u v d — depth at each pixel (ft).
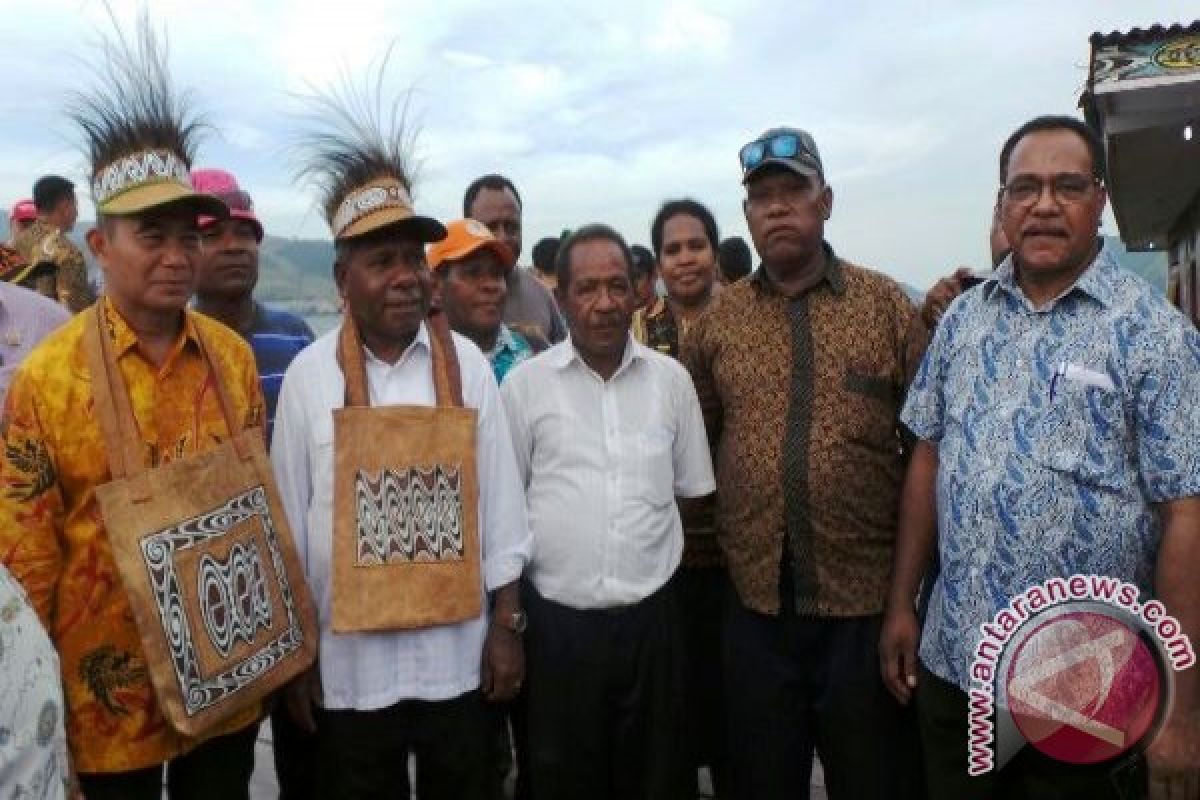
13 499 6.23
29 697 4.09
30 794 4.08
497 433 8.23
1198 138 18.25
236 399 7.22
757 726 8.84
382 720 7.64
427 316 8.14
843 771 8.59
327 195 7.97
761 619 8.80
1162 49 14.55
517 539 8.20
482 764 8.14
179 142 6.94
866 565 8.55
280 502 7.23
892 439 8.74
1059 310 6.88
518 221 14.06
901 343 8.71
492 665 8.03
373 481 7.47
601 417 8.70
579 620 8.49
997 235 9.34
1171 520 6.48
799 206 8.57
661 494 8.72
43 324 9.36
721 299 9.43
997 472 6.84
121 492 6.27
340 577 7.37
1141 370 6.48
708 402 9.61
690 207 12.87
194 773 7.20
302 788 8.91
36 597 6.28
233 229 10.18
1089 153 6.79
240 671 6.71
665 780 8.70
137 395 6.67
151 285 6.57
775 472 8.55
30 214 20.11
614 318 8.52
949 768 7.58
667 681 8.70
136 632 6.57
